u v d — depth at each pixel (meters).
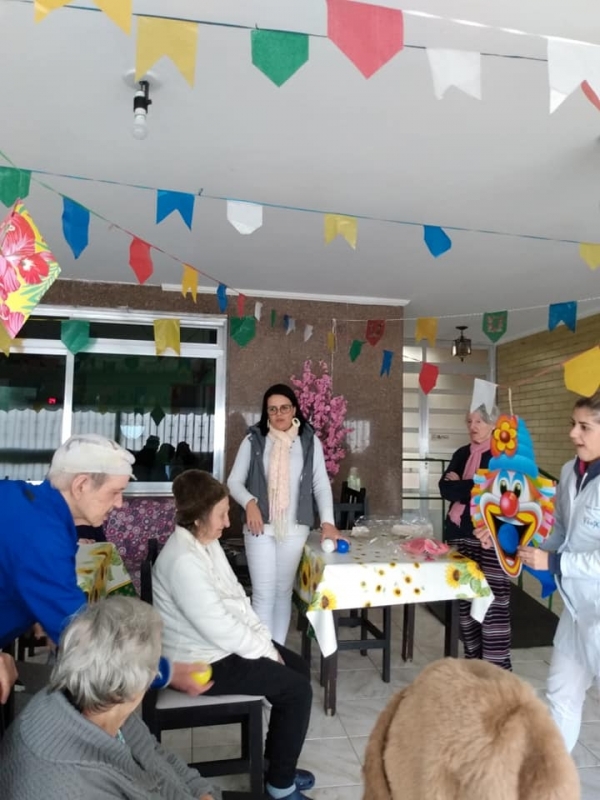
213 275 4.01
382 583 2.38
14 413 4.27
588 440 1.81
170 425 4.47
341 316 4.59
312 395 4.39
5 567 1.34
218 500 1.87
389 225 2.99
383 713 0.72
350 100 1.87
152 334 4.46
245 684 1.74
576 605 1.80
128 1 1.07
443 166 2.33
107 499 1.48
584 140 2.11
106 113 1.98
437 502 6.86
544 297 4.54
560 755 0.59
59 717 0.92
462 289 4.31
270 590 2.73
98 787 0.89
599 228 3.00
